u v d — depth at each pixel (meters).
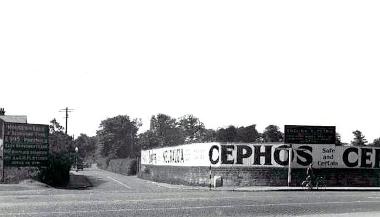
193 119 130.75
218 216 15.11
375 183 38.72
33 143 34.72
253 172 36.97
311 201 21.19
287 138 37.12
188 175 42.47
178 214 15.25
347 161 38.19
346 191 32.56
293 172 37.09
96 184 43.72
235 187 35.31
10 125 33.38
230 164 37.09
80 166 92.38
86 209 15.82
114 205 17.27
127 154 135.00
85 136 164.50
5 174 33.22
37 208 15.75
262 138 116.62
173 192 26.20
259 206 18.30
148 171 63.31
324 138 37.75
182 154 44.97
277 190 32.25
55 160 36.44
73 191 25.52
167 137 124.19
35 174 34.53
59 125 78.19
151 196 21.92
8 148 33.22
